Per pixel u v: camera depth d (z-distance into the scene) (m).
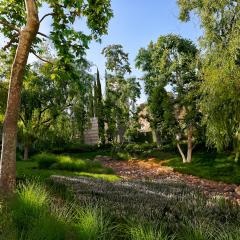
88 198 10.04
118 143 42.56
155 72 37.59
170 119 33.47
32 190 8.11
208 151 34.66
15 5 11.64
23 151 36.56
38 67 30.41
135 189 13.47
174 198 11.31
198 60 19.56
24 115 33.16
